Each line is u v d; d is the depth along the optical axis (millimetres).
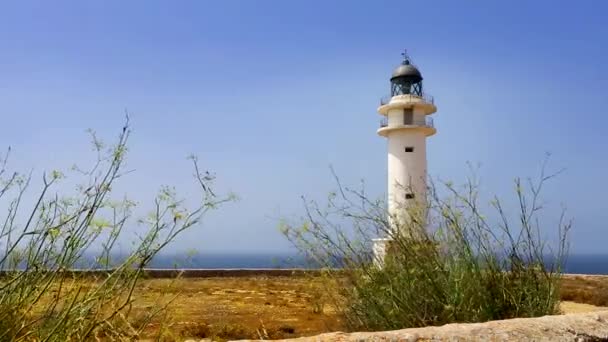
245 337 9312
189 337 8570
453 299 5934
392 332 3691
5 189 4020
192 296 15734
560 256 6508
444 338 3646
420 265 6199
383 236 6773
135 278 4141
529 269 6289
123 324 4223
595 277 22531
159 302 5051
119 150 4809
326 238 6836
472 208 6508
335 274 6773
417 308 6035
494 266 6207
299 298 15430
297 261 6906
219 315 11859
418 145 28859
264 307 13539
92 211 4062
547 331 3908
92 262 4066
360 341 3545
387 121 29703
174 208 4203
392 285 6238
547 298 6113
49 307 3891
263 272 25656
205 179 4371
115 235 4137
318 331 9406
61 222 3984
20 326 3730
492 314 5879
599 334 4008
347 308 6691
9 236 3910
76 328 3822
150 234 4156
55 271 3924
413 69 30047
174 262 4512
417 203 7129
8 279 3861
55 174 4141
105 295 3979
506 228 6426
